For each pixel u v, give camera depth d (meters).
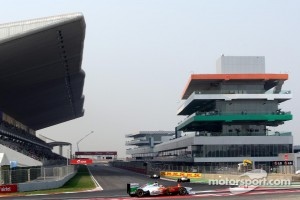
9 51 61.84
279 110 91.94
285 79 90.44
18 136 106.38
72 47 68.94
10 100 95.69
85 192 43.50
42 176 51.47
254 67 96.62
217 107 92.00
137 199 34.47
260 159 88.00
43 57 69.75
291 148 88.88
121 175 86.19
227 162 87.62
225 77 90.25
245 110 92.19
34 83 86.50
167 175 74.19
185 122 104.06
